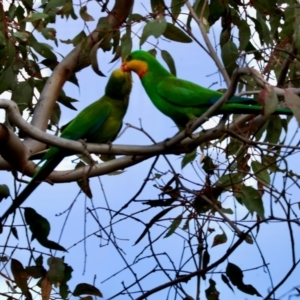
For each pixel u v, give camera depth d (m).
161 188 8.70
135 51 9.71
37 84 11.06
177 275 8.37
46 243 8.44
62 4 10.06
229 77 8.70
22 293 8.25
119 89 9.89
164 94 9.14
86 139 9.91
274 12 9.70
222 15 9.72
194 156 9.59
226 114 8.25
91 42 10.41
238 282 8.62
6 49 10.12
